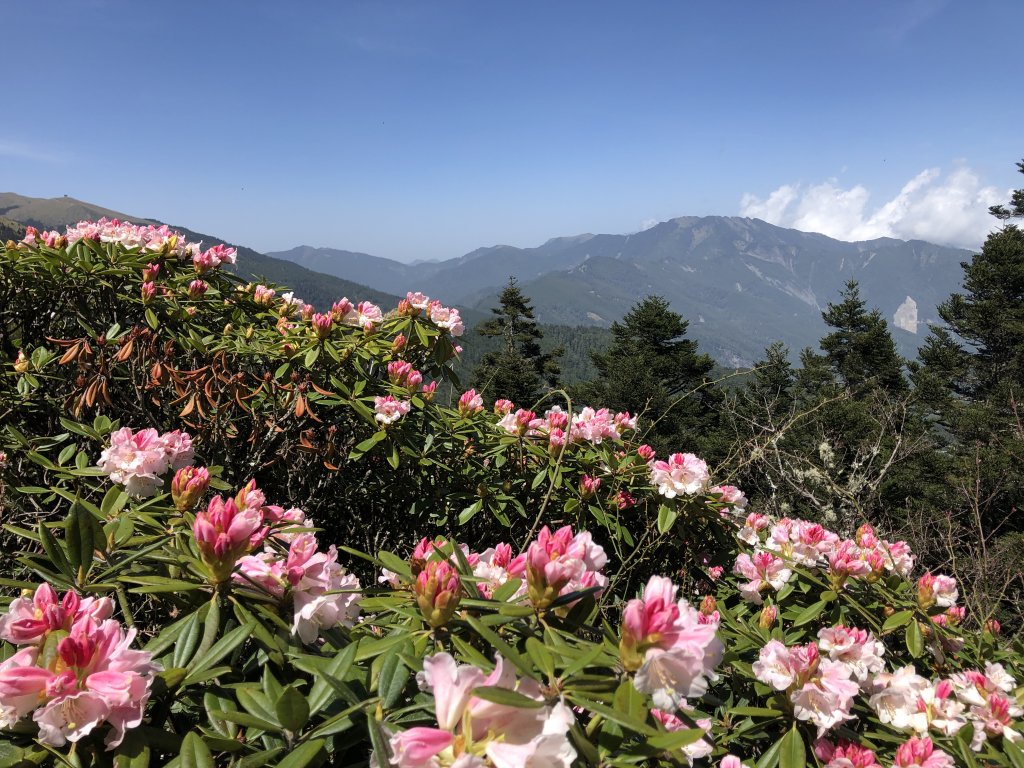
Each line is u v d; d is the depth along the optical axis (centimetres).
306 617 119
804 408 2100
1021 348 2536
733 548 298
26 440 239
